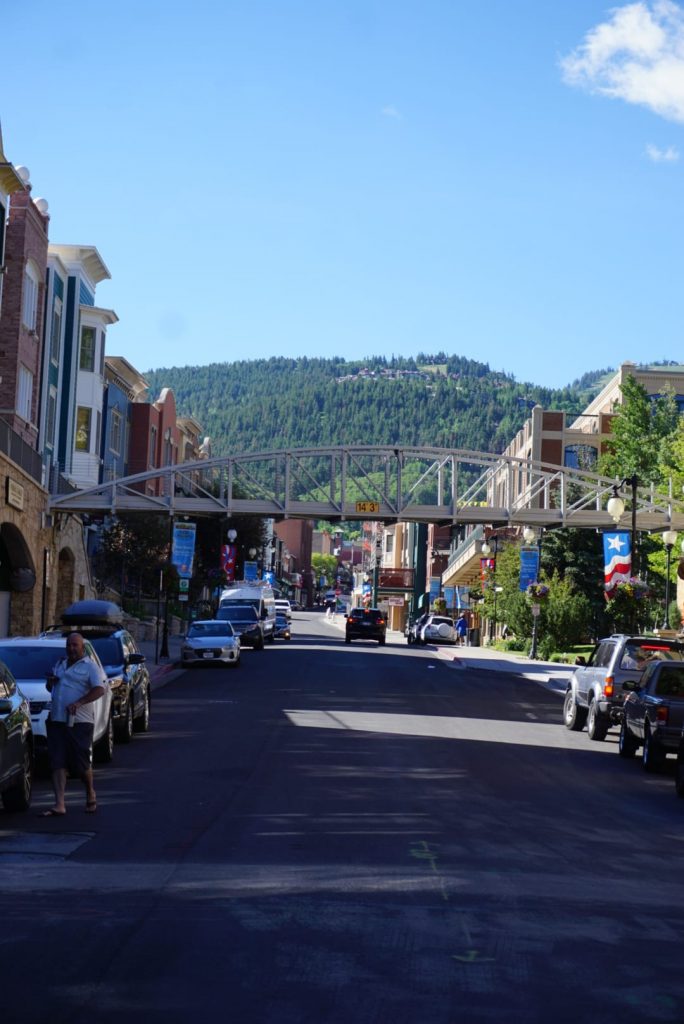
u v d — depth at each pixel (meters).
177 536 51.50
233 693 33.91
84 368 60.28
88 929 8.37
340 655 57.31
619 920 9.12
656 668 21.98
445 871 10.90
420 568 128.50
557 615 63.00
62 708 14.00
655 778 20.25
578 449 80.94
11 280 45.03
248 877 10.42
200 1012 6.50
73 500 50.62
